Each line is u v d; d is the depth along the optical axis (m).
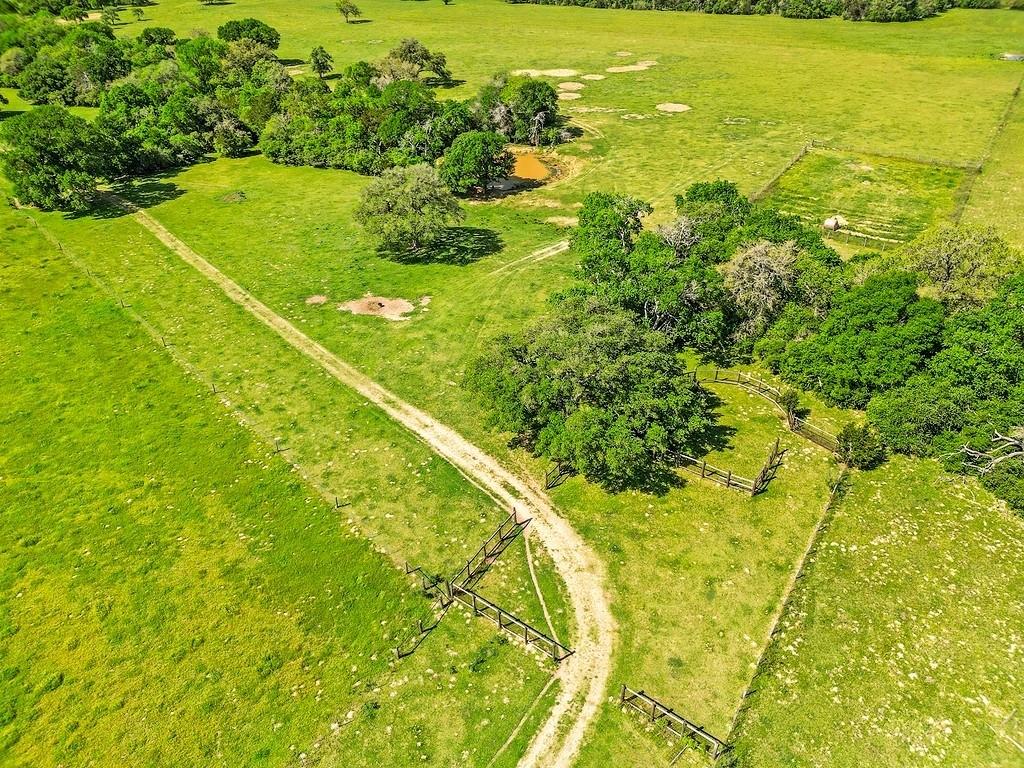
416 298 59.06
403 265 64.88
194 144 94.06
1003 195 73.62
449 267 64.12
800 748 26.66
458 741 27.47
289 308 57.97
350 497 39.31
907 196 75.31
